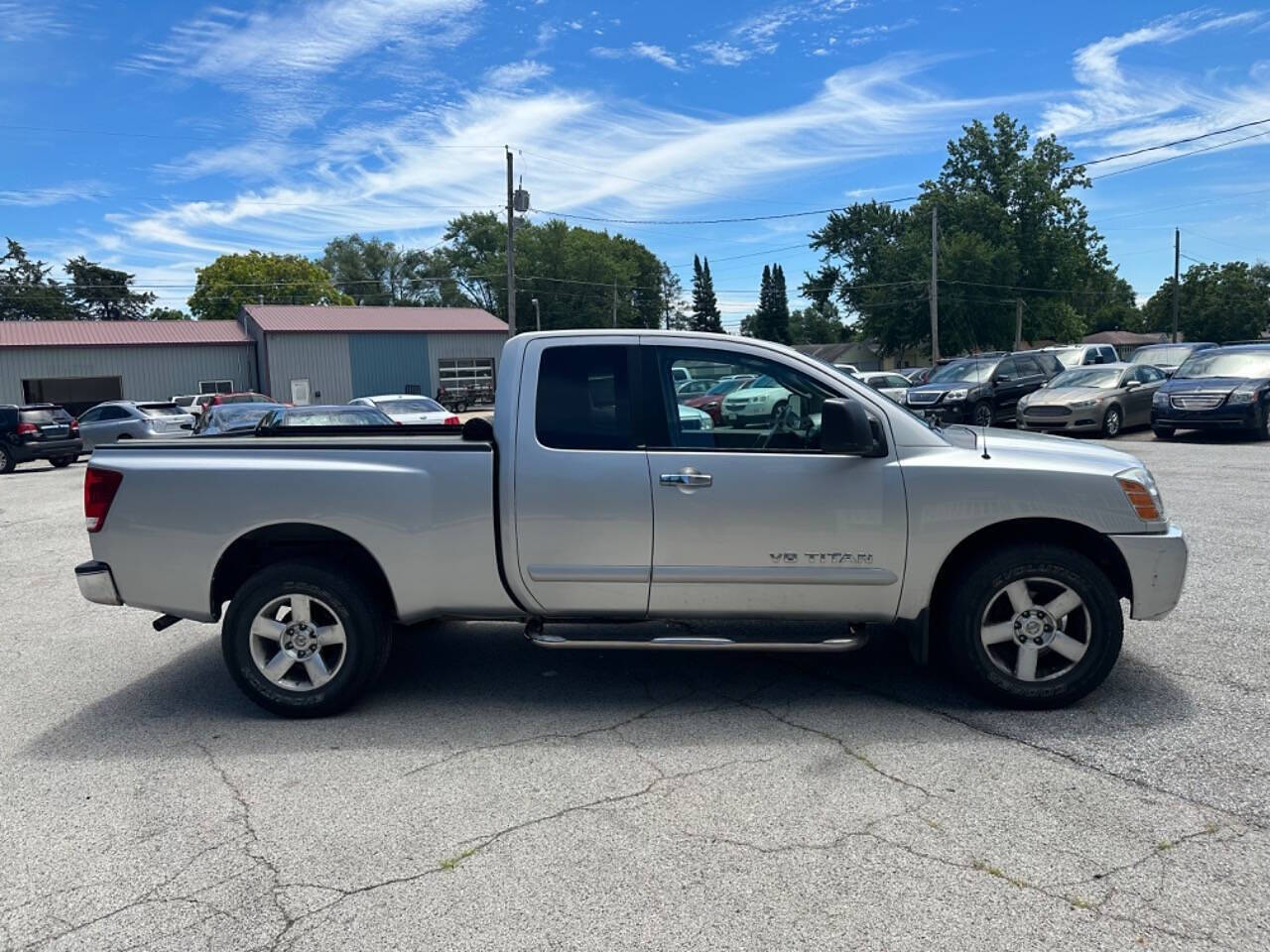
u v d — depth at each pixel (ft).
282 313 144.56
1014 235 183.52
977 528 13.85
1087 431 59.67
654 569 14.17
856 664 16.81
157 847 10.70
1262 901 9.08
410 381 146.20
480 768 12.69
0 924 9.20
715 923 8.91
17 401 123.34
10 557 30.68
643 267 303.89
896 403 14.70
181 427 80.38
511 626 20.12
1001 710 14.33
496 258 256.93
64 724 14.80
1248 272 280.31
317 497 14.40
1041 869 9.75
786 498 13.93
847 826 10.78
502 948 8.61
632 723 14.23
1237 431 58.34
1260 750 12.62
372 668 14.75
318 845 10.66
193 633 20.54
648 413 14.38
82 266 261.24
